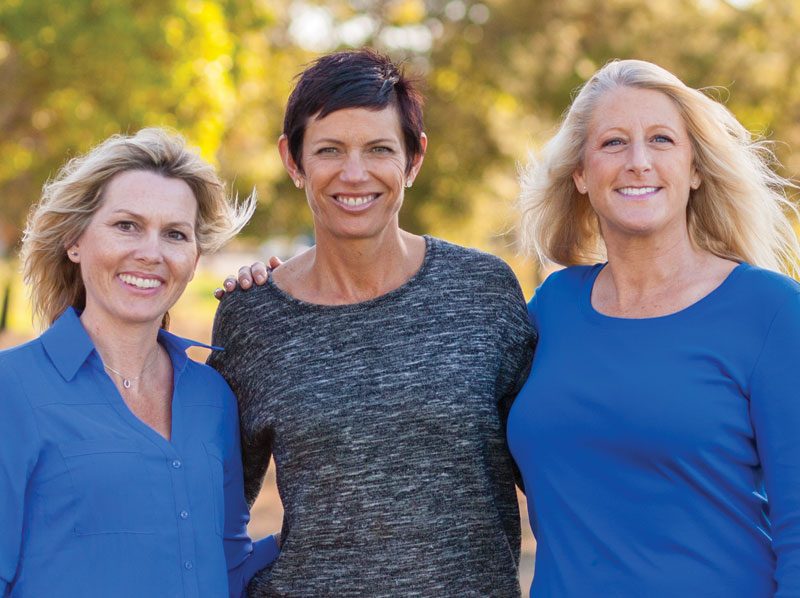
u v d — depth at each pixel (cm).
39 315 288
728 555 249
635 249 283
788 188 863
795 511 238
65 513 247
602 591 257
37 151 1386
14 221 1556
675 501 253
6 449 246
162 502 258
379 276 306
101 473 250
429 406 287
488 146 2047
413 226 2167
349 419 286
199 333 1936
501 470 301
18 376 254
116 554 249
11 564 243
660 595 249
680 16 1905
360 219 293
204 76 1238
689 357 260
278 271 321
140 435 261
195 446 275
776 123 1814
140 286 269
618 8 1941
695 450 251
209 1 1291
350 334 297
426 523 283
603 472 265
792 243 303
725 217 289
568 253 332
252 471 315
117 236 267
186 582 258
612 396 265
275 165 1730
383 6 2025
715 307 264
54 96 1230
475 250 318
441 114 2008
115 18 1180
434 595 281
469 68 2005
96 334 274
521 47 1930
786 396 243
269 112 1831
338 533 284
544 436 278
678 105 281
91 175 269
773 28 1875
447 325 299
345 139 288
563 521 271
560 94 1902
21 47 1208
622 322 277
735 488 251
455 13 2027
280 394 294
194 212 281
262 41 1683
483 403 293
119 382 275
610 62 296
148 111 1199
